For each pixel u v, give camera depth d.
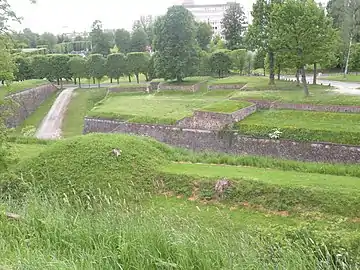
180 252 4.98
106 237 5.55
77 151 14.90
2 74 14.93
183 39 49.34
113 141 15.78
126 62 58.25
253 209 11.67
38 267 4.58
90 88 57.78
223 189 12.59
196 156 17.41
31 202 7.40
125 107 37.34
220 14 138.25
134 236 5.41
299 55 30.39
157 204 12.43
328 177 13.53
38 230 6.14
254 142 23.03
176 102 39.09
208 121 25.67
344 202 10.94
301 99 28.23
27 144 21.08
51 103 49.25
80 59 58.06
